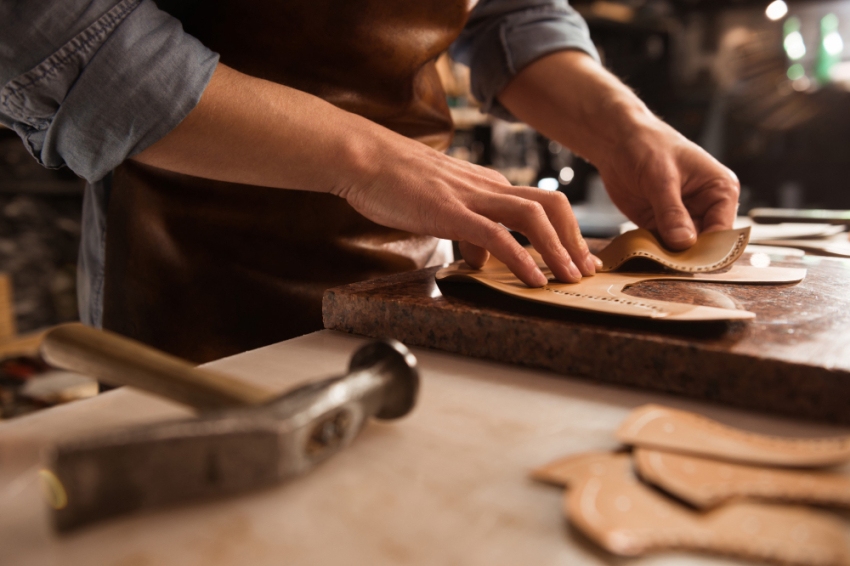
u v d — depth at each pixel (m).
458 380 0.48
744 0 3.18
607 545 0.26
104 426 0.39
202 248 0.82
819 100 3.36
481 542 0.28
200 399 0.34
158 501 0.28
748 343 0.44
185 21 0.80
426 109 0.92
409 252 0.90
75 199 2.33
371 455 0.35
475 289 0.62
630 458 0.33
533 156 3.10
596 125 0.98
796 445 0.33
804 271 0.68
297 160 0.63
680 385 0.45
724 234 0.72
